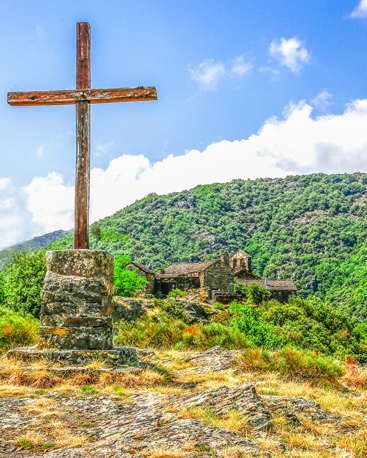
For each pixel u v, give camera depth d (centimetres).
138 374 637
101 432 385
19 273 2598
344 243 16625
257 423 396
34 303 2616
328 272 13488
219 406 434
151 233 18738
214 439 342
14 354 679
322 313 4653
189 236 19200
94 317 705
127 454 316
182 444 331
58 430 389
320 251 16788
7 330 877
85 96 781
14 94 790
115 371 625
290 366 773
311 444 369
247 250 18950
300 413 480
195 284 6141
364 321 7506
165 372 688
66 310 708
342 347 3850
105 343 712
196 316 4088
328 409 547
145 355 895
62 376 605
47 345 702
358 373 798
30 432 381
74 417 437
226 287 6059
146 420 405
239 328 1555
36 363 654
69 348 696
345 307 9094
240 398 442
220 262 6084
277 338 1519
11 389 536
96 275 718
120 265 4647
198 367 766
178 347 1079
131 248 14162
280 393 609
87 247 759
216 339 1038
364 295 8975
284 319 4141
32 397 509
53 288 715
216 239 19588
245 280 7275
